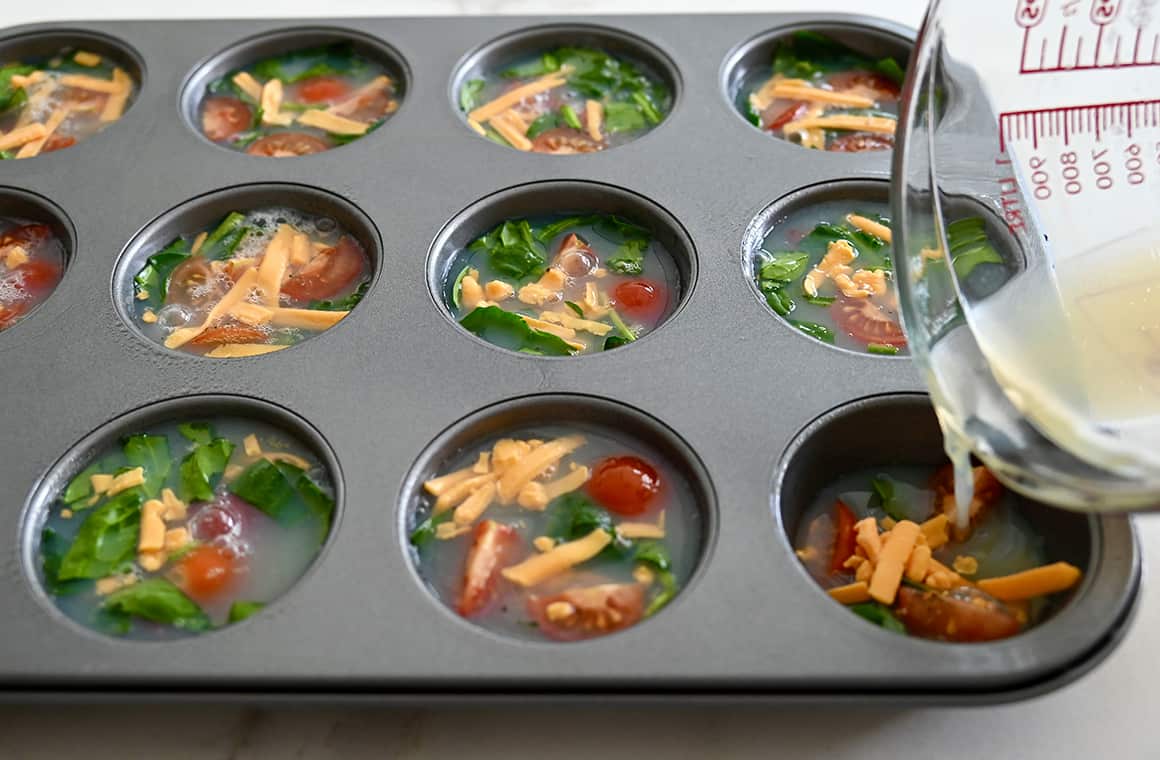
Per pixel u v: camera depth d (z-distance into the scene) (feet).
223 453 1.40
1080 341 1.29
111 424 1.40
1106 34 1.37
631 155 1.62
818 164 1.61
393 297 1.49
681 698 1.21
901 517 1.38
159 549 1.33
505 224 1.60
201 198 1.61
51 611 1.28
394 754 1.26
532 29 1.79
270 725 1.27
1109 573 1.24
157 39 1.80
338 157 1.64
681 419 1.38
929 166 1.34
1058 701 1.26
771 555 1.28
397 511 1.33
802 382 1.40
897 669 1.21
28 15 1.93
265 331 1.50
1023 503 1.35
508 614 1.29
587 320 1.51
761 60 1.78
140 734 1.27
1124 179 1.39
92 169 1.64
